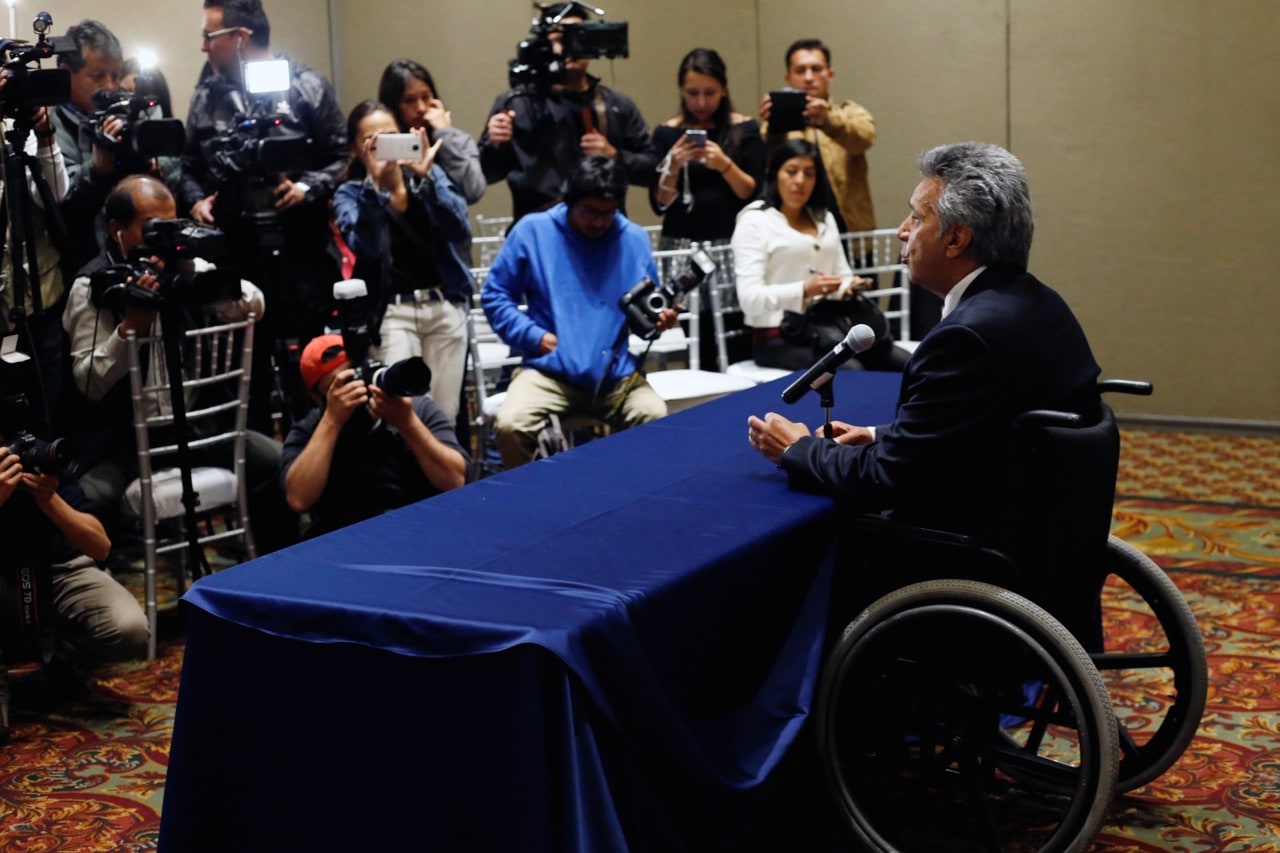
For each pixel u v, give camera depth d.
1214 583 4.21
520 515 2.64
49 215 4.22
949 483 2.57
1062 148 6.41
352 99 7.50
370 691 2.13
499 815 2.03
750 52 7.15
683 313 4.90
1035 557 2.49
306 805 2.21
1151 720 3.30
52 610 3.43
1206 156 6.09
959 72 6.61
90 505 3.88
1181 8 6.04
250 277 4.87
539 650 1.98
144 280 3.75
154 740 3.39
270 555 2.45
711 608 2.34
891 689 2.67
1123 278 6.37
